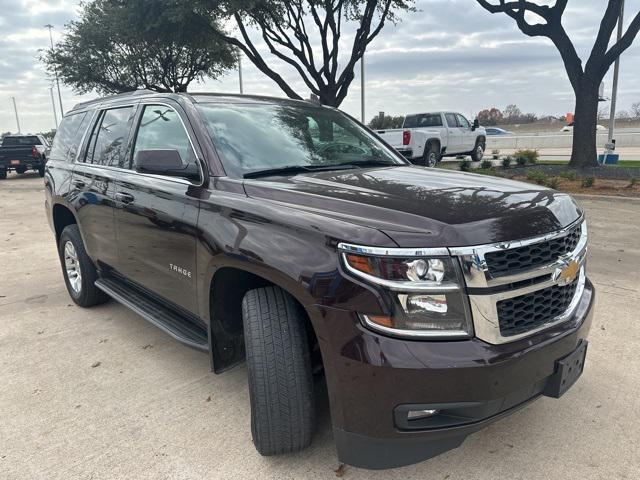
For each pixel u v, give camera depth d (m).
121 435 2.97
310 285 2.27
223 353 3.02
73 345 4.24
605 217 8.53
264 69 16.66
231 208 2.80
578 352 2.48
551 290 2.43
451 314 2.12
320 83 16.61
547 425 2.98
